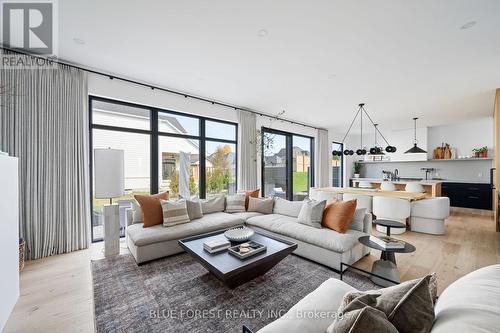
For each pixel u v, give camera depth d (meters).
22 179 2.79
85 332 1.67
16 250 1.86
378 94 4.28
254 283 2.30
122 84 3.59
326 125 7.16
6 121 2.71
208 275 2.46
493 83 3.70
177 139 4.47
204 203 4.03
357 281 2.35
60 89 3.04
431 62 3.00
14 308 1.91
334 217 2.93
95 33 2.46
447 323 0.72
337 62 3.05
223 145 5.20
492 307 0.70
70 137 3.10
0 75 2.69
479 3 1.92
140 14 2.14
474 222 4.96
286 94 4.34
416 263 2.83
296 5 2.00
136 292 2.13
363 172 9.32
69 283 2.31
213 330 1.66
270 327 1.11
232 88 4.05
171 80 3.72
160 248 2.85
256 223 3.54
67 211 3.06
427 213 4.15
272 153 6.14
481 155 6.36
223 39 2.54
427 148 7.37
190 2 1.97
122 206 3.81
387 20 2.17
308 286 2.25
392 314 0.87
